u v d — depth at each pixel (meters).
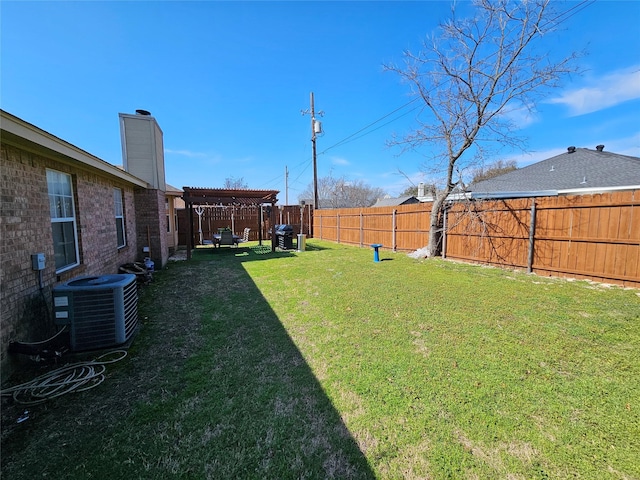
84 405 2.28
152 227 8.06
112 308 3.16
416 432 1.97
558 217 6.16
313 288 5.67
